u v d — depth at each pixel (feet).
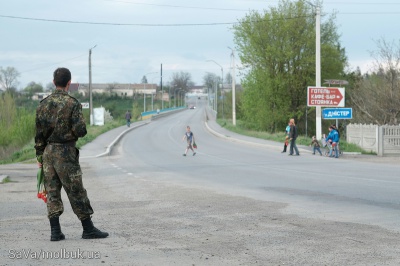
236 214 33.76
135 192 48.14
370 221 31.04
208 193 46.75
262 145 138.51
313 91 126.82
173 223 30.17
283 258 21.29
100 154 116.47
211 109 484.74
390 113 150.51
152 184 55.93
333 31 196.03
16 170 78.43
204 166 82.69
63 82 23.20
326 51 191.11
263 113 195.42
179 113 482.69
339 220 31.35
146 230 27.68
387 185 52.65
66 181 23.18
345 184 54.13
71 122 22.81
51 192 23.52
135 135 200.85
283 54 190.29
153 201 41.11
